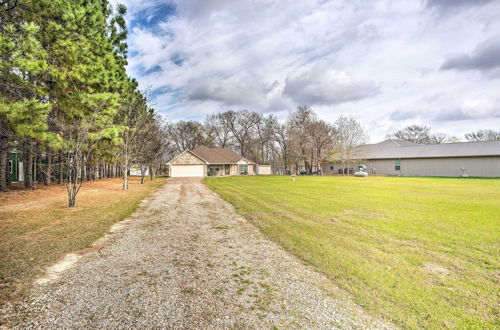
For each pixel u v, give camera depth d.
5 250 5.07
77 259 4.74
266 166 57.03
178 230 7.06
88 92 9.84
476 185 19.86
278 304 3.16
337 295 3.39
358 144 43.72
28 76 8.62
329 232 6.56
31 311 2.93
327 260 4.64
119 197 14.14
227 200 12.95
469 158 33.28
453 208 9.72
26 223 7.40
